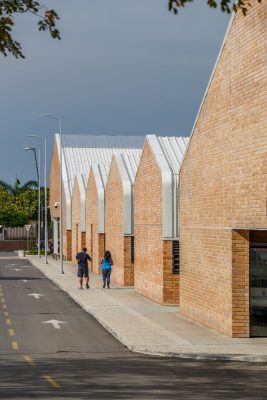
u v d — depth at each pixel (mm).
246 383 16516
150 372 18062
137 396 14656
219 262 24844
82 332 25953
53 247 90375
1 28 13203
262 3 20734
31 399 14102
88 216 60281
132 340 23078
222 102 24484
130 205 43031
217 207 25094
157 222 34281
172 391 15352
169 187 33000
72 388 15594
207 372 18109
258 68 21078
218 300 24953
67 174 79812
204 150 26688
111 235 48031
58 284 46406
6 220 112125
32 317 30281
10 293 41156
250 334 23688
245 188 22234
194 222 27984
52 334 25453
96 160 82312
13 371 18078
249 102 21844
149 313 30250
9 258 84688
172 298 33062
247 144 22062
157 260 34219
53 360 20031
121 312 30578
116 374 17672
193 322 27406
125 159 45875
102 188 53781
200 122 27203
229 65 23703
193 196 28156
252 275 23781
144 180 37406
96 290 41125
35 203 113688
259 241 23812
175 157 35062
